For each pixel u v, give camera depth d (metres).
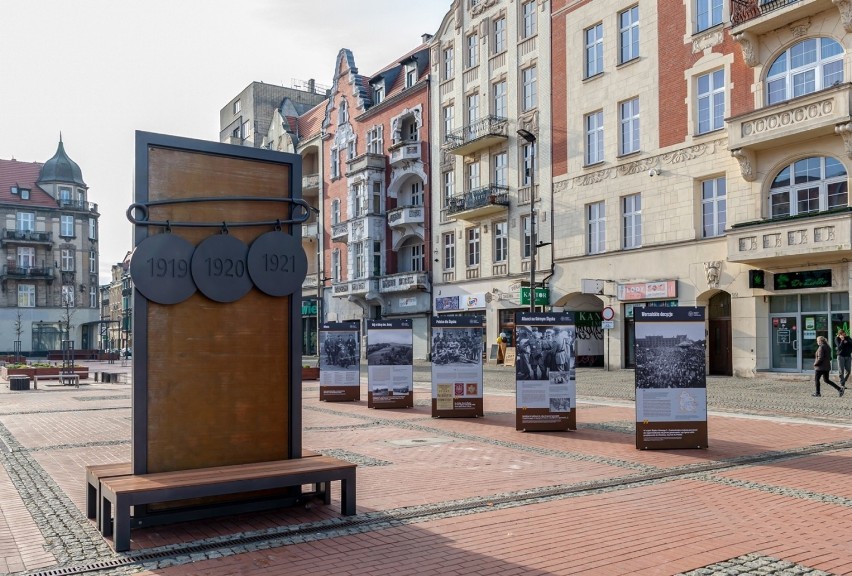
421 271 42.81
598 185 30.92
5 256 73.94
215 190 7.00
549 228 33.50
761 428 12.99
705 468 9.25
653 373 10.76
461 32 40.00
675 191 27.44
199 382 6.81
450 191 41.12
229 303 7.01
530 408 12.91
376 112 47.81
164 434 6.62
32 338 74.62
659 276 27.97
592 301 33.50
